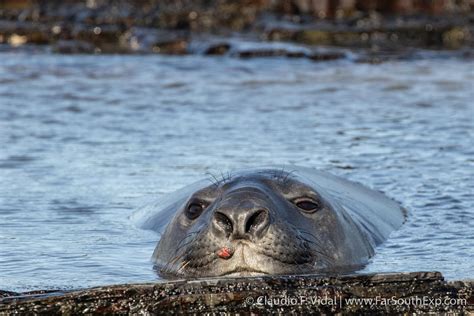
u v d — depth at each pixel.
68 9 110.38
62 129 55.34
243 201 27.98
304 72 78.88
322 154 49.16
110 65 81.19
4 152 49.56
